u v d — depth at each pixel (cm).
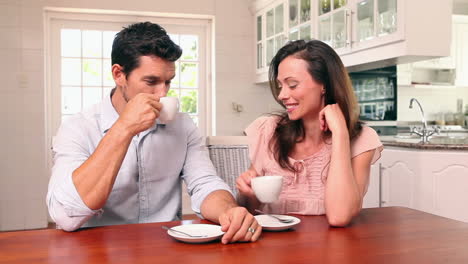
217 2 458
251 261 93
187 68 471
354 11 299
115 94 154
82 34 441
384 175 316
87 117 152
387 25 275
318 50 149
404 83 512
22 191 418
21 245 105
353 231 119
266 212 157
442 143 279
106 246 104
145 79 139
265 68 438
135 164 153
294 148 165
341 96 152
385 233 116
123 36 141
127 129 120
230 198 138
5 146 413
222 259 94
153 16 455
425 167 278
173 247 103
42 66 416
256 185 121
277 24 416
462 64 529
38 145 419
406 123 536
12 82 411
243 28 468
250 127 177
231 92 467
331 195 127
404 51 263
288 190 160
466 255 97
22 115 414
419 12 264
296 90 149
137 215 156
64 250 101
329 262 92
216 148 202
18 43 411
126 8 434
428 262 93
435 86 522
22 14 411
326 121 144
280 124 167
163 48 138
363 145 151
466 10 534
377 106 460
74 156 140
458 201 269
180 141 162
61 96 439
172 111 126
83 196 117
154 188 158
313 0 348
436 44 267
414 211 144
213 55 466
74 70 441
